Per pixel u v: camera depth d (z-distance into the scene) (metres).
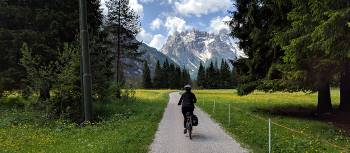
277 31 21.73
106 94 25.70
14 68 25.77
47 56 25.67
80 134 16.72
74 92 22.12
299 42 16.38
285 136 14.51
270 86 23.39
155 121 21.67
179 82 160.62
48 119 20.94
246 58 26.19
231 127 18.48
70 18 27.55
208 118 24.27
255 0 24.20
